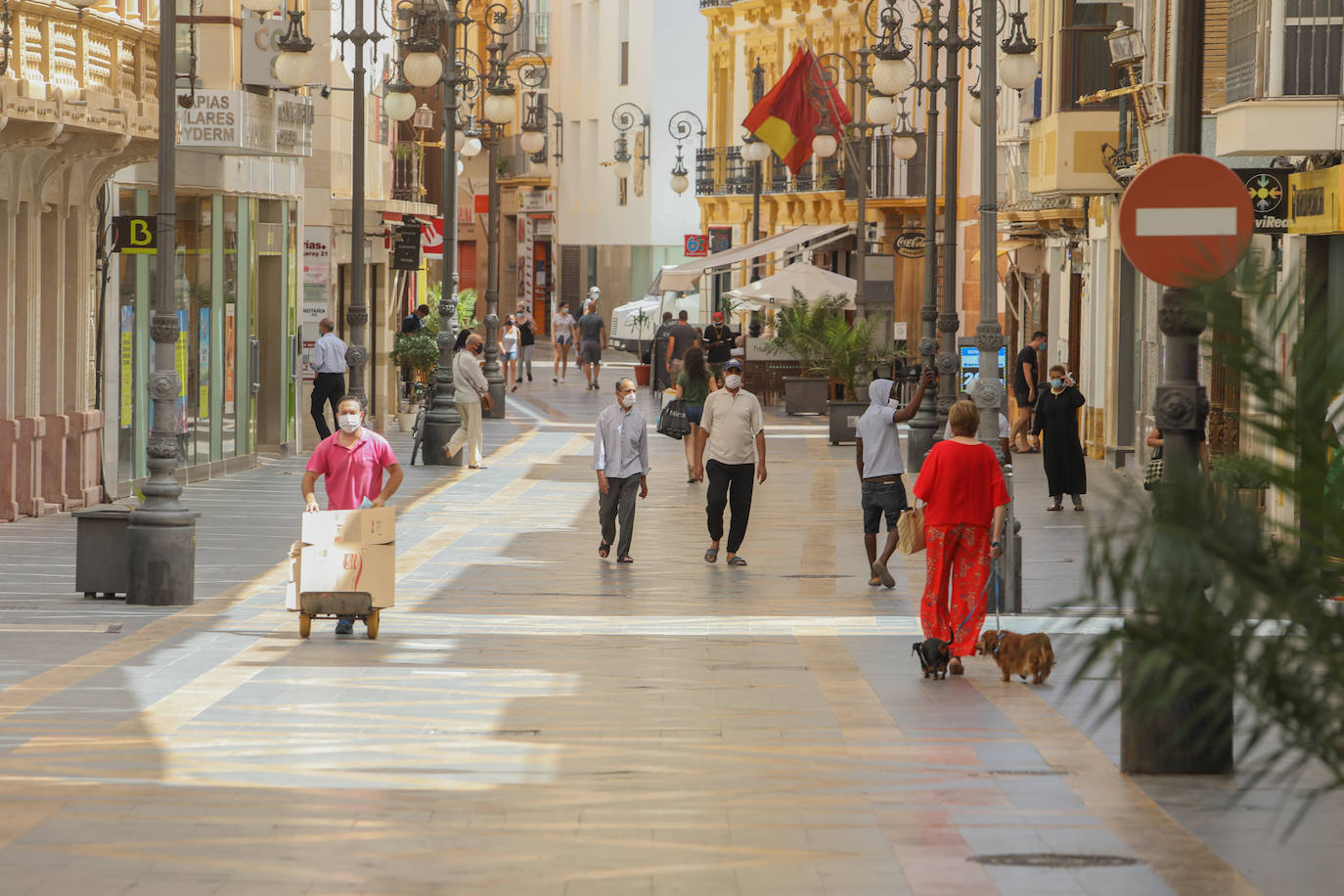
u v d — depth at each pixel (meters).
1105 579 15.42
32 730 32.38
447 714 34.34
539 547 62.91
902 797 27.58
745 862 23.69
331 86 114.75
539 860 23.77
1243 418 15.17
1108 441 98.06
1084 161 88.06
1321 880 22.59
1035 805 26.95
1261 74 57.53
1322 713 15.07
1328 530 14.87
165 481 48.28
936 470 39.41
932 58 94.06
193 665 39.34
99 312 72.62
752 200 193.62
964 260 153.62
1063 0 89.25
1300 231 59.03
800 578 56.03
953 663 39.19
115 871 23.08
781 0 190.12
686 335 138.38
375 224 121.44
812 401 133.50
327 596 42.94
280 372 96.25
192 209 82.31
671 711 34.88
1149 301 84.69
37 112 59.53
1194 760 28.84
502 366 172.12
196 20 75.94
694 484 86.50
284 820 25.95
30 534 62.84
